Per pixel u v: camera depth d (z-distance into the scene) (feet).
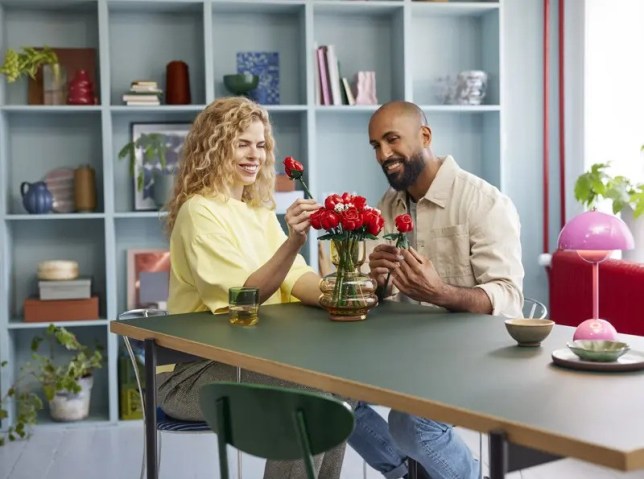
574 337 7.59
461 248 11.03
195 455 14.55
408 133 10.99
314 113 16.79
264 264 9.61
